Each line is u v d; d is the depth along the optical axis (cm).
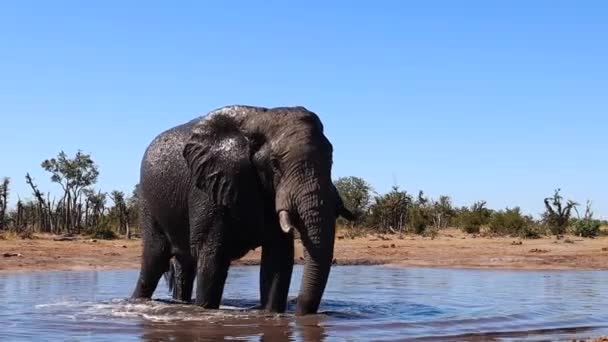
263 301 1300
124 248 3675
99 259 2905
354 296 1698
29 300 1512
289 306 1445
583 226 5481
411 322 1193
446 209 7088
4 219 5825
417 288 1916
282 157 1181
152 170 1415
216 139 1281
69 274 2292
